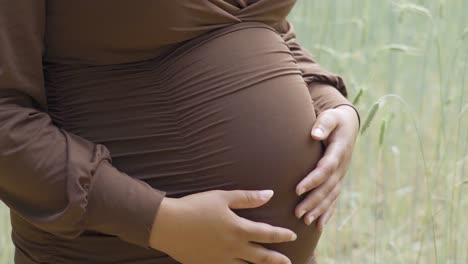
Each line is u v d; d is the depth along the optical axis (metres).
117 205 1.11
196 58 1.20
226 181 1.20
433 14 2.74
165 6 1.15
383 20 3.05
